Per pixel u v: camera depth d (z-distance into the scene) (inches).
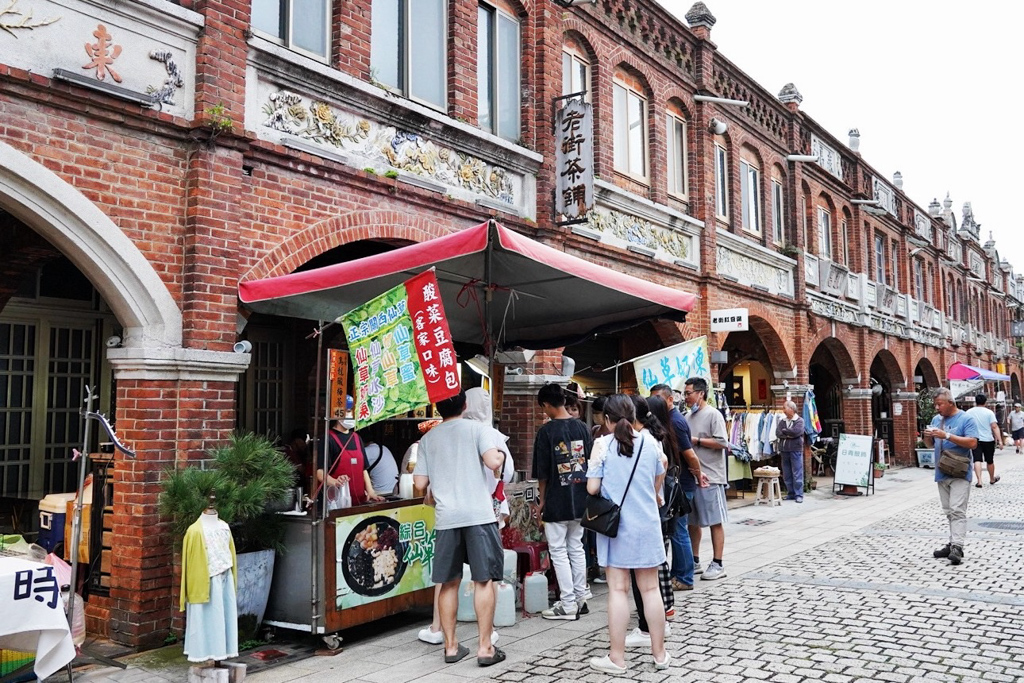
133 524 247.9
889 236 1005.2
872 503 602.2
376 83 335.6
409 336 222.4
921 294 1157.1
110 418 402.9
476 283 303.6
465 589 273.9
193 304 259.8
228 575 214.4
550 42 436.5
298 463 374.0
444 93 380.2
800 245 740.0
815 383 959.0
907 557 367.9
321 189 306.2
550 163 426.0
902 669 209.8
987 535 430.3
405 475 301.9
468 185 379.6
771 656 222.4
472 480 230.1
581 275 265.1
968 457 351.9
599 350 586.6
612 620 214.1
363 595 249.9
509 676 212.8
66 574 242.8
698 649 230.4
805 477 703.1
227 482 232.8
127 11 248.5
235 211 274.5
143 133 255.1
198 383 260.8
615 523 213.5
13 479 367.6
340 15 322.0
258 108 285.7
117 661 233.6
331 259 410.9
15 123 224.5
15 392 370.6
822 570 340.8
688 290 560.4
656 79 542.9
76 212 234.7
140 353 250.7
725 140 631.8
